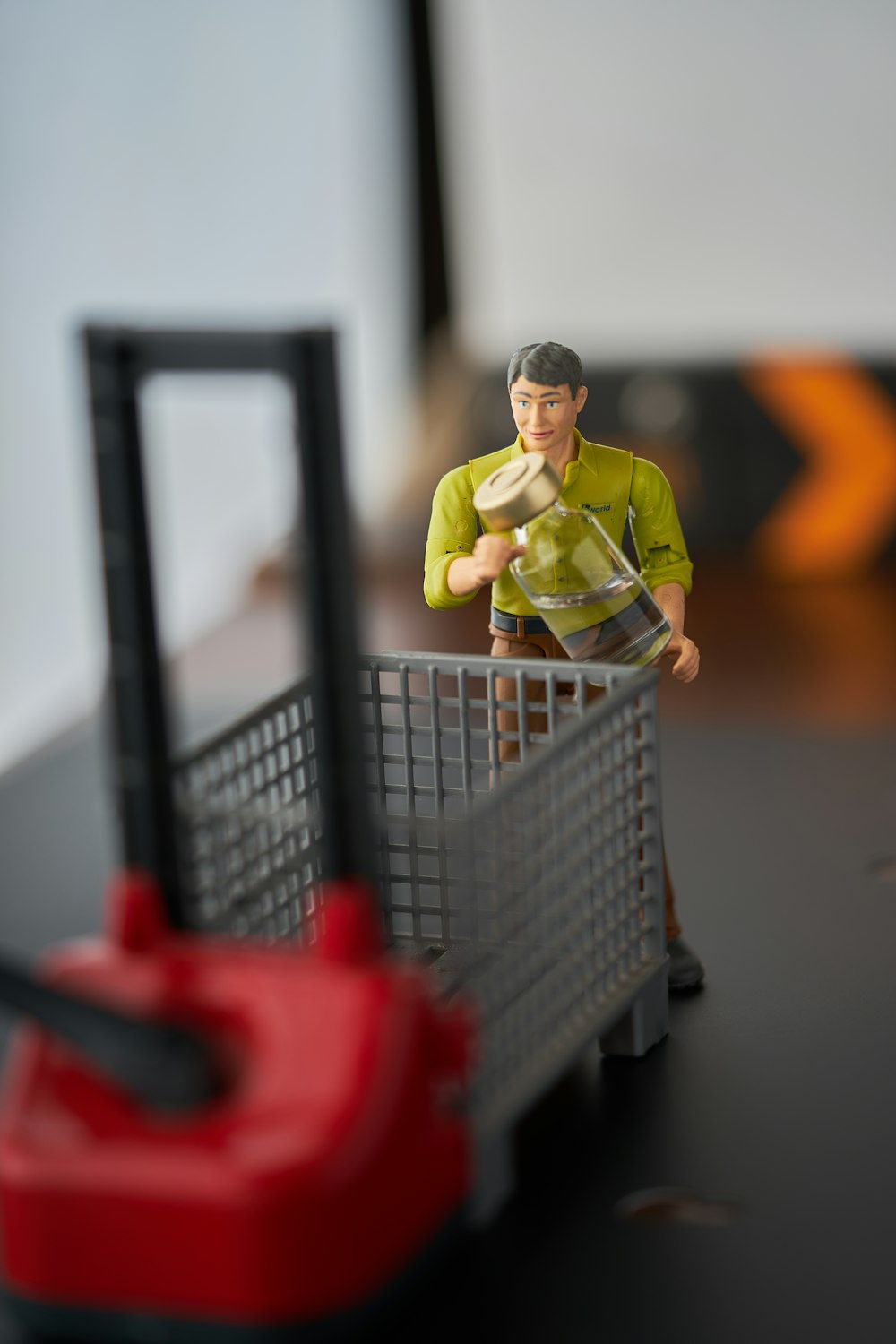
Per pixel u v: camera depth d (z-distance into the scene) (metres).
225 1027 0.37
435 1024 0.37
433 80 1.11
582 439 0.45
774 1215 0.39
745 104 1.17
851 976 0.47
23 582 1.02
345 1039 0.36
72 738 0.69
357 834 0.37
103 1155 0.35
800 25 1.15
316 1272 0.35
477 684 0.72
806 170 1.18
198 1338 0.35
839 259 1.19
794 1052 0.44
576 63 1.19
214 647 0.81
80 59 1.11
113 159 1.12
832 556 0.88
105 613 0.37
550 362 0.44
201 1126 0.35
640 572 0.47
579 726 0.40
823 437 0.88
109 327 0.36
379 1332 0.37
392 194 1.18
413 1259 0.37
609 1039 0.44
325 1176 0.35
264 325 0.36
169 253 1.16
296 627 0.84
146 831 0.38
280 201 1.19
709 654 0.75
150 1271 0.35
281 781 0.44
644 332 1.22
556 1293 0.38
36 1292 0.36
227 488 1.15
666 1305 0.37
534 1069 0.40
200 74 1.14
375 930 0.37
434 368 1.07
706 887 0.53
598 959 0.42
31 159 1.09
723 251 1.20
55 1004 0.36
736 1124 0.42
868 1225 0.39
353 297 1.21
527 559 0.44
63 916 0.53
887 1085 0.43
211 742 0.42
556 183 1.21
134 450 0.36
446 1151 0.37
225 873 0.42
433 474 0.94
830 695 0.68
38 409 1.06
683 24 1.17
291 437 0.36
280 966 0.37
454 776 0.60
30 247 1.09
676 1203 0.40
